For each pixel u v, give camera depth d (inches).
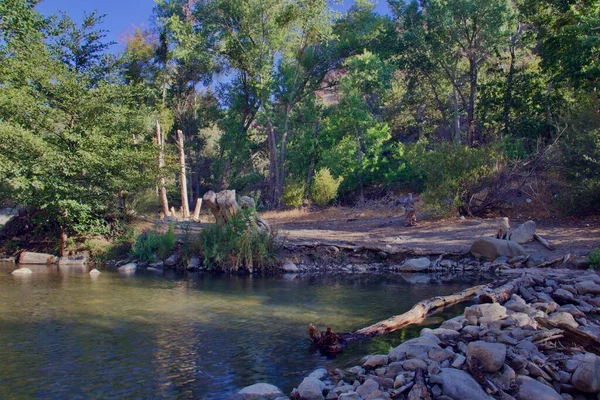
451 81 1408.7
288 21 1266.0
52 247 682.8
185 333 281.4
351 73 1209.4
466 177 729.0
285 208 1159.6
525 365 192.7
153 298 386.9
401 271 522.9
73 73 677.9
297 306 354.0
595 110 663.1
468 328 245.4
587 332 223.9
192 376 212.2
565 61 748.6
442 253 534.6
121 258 645.3
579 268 443.2
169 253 607.2
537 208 705.6
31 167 608.1
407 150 799.7
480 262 514.0
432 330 249.1
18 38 697.0
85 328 292.4
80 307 352.2
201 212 1273.4
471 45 1290.6
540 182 716.0
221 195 582.9
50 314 329.7
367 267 537.6
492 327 245.6
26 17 705.6
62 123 681.6
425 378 182.7
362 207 1018.1
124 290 424.2
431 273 506.0
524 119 1053.8
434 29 1288.1
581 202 639.8
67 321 309.7
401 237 636.1
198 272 545.3
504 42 1218.0
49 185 629.3
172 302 370.9
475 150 736.3
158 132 1066.1
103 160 644.1
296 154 1325.0
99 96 671.8
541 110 1047.0
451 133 1385.3
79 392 194.1
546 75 1099.3
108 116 674.8
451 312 323.3
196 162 1739.7
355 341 261.6
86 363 228.8
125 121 703.1
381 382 188.4
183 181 1095.6
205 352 246.1
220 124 1555.1
